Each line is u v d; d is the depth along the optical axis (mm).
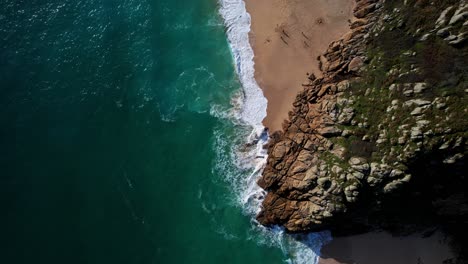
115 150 58844
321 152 52844
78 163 57688
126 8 68188
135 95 62219
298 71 60094
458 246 53969
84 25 67000
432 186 48750
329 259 54656
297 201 53531
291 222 54062
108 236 53781
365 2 60250
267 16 63969
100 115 60781
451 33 49188
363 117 51781
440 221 53688
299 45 61219
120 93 62250
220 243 54781
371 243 54844
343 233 55219
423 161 46625
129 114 61062
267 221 55031
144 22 67250
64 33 66312
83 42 65750
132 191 56531
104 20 67375
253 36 63531
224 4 66750
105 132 59844
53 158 57719
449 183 47969
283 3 63781
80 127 59938
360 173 48844
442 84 48188
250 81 61469
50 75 63062
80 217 54500
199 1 67750
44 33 66062
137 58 64688
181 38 65875
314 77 58750
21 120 59812
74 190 56031
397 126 48812
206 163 58281
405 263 54094
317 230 55281
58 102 61344
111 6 68250
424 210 52000
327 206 50938
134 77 63344
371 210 51594
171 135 59844
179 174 57719
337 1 62062
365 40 57094
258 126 59094
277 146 55469
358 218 53125
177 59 64438
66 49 65062
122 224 54594
